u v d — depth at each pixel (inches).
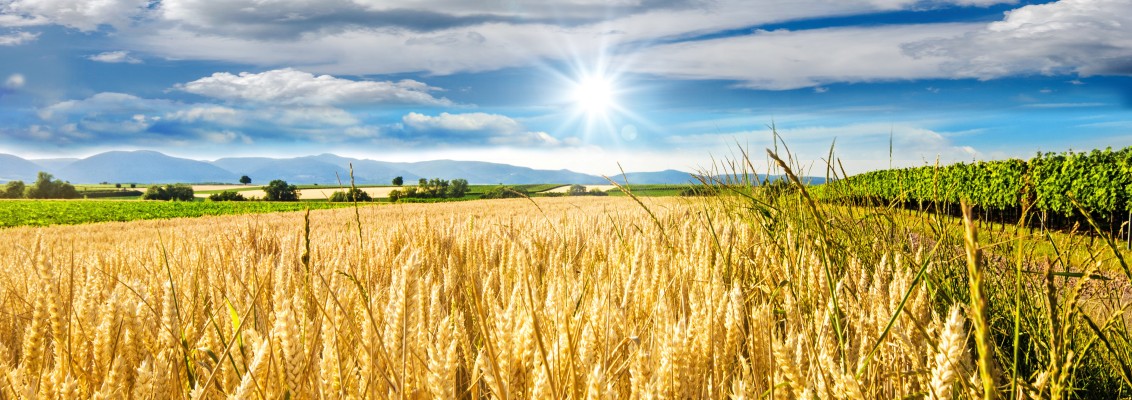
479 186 3553.2
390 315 60.4
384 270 136.9
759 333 68.7
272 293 107.3
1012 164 789.2
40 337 63.8
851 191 134.8
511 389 54.9
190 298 100.9
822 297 82.6
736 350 71.2
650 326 80.4
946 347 42.1
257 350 58.4
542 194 1716.3
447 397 48.5
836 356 70.4
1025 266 113.7
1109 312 90.4
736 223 157.1
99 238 615.8
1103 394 87.8
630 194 129.6
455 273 124.5
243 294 100.8
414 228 197.9
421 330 60.1
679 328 54.2
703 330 67.6
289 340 53.0
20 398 51.9
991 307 108.8
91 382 65.1
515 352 55.7
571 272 111.8
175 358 64.8
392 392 55.7
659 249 120.6
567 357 56.9
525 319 61.9
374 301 80.3
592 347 57.4
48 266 64.1
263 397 52.2
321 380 55.4
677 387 53.8
